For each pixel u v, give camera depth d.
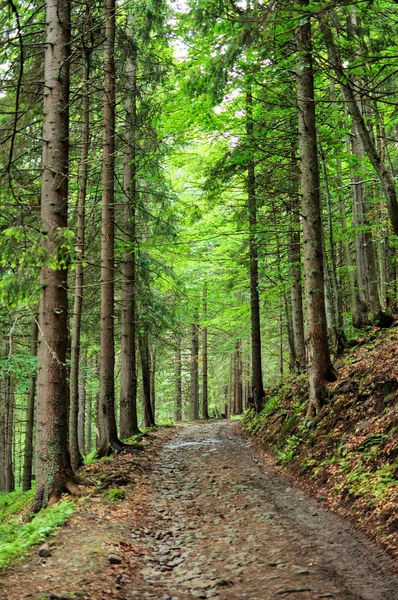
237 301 26.88
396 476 7.24
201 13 8.88
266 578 5.39
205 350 34.28
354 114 8.91
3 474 25.08
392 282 17.12
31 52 11.25
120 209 17.91
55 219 9.11
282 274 21.05
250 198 17.61
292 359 22.62
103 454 14.30
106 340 14.44
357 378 11.14
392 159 20.50
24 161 12.04
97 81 14.61
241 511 8.32
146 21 14.88
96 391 30.98
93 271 17.56
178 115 12.82
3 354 16.89
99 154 16.14
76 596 4.73
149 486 10.68
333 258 16.22
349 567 5.52
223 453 14.47
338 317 16.09
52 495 8.98
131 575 5.68
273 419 15.63
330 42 8.92
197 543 6.93
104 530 7.08
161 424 26.33
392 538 5.88
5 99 10.57
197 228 18.69
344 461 8.77
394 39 9.25
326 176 15.45
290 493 9.22
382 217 15.29
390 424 8.64
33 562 5.77
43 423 9.17
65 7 9.73
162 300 22.44
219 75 7.91
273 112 14.48
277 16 6.91
